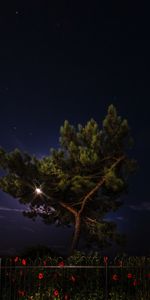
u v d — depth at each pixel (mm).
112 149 20719
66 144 21062
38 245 16938
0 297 12586
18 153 20531
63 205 20812
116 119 20812
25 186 20703
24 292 12914
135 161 20812
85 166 20156
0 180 20734
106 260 13211
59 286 13039
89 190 20562
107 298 12969
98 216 21047
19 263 13305
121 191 21047
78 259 13562
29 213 21578
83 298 13008
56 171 20219
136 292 13195
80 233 20625
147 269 13383
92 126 21031
